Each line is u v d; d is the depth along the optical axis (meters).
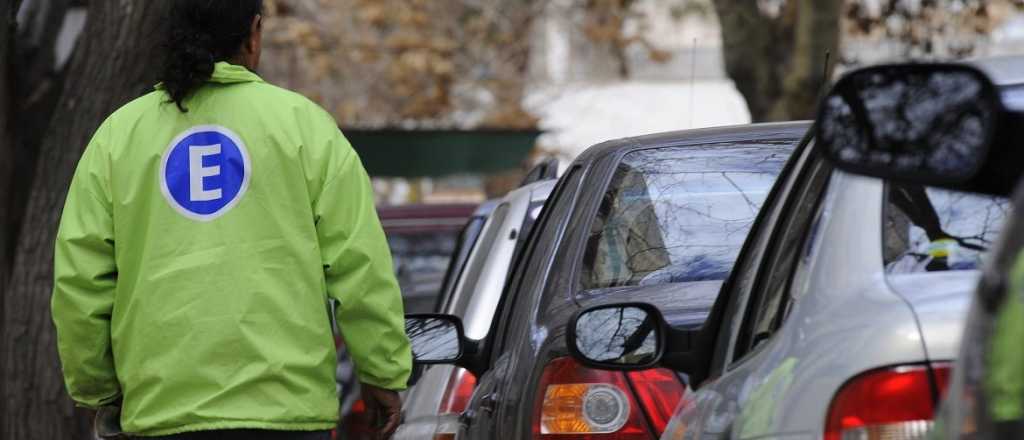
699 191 12.29
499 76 60.84
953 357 5.97
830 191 7.25
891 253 6.71
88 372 10.98
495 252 16.44
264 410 10.42
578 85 64.69
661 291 11.42
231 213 10.55
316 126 10.74
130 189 10.66
